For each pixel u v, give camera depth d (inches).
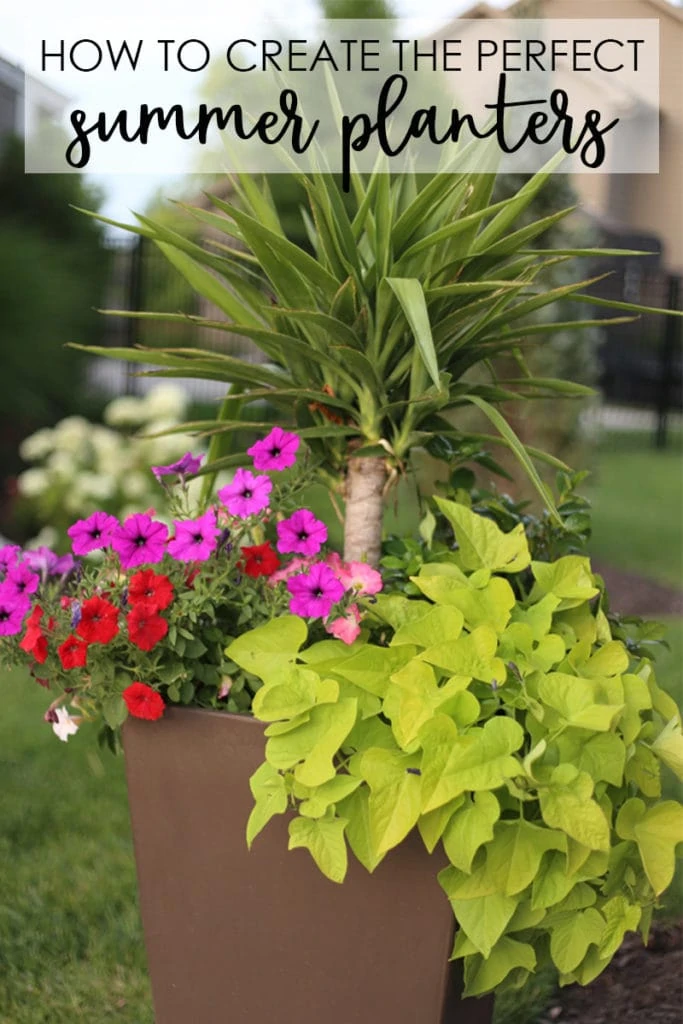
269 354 69.4
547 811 46.4
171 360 64.9
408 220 59.9
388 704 50.9
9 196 290.0
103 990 69.7
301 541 56.3
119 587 56.8
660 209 535.5
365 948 52.7
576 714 48.6
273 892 54.2
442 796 46.1
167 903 56.8
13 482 239.1
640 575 210.4
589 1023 66.4
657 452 413.4
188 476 61.9
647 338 482.3
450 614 52.2
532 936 53.2
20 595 56.3
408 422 64.2
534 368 178.5
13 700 130.0
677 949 75.2
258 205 67.4
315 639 57.8
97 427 264.1
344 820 49.9
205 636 56.1
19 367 246.2
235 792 54.1
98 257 306.8
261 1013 55.6
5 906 80.0
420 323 53.3
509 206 61.0
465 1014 56.2
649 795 53.2
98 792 103.1
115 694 55.7
